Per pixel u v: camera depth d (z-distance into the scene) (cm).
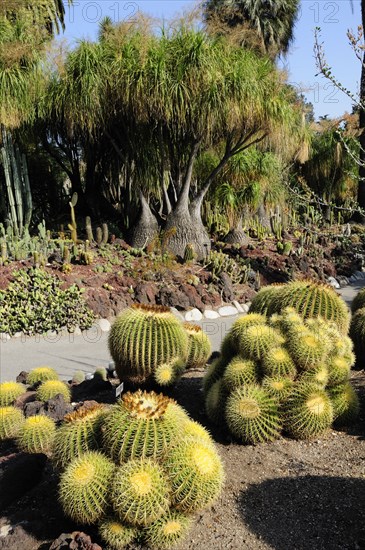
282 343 372
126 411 265
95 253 1023
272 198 1419
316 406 356
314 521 278
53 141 1364
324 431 366
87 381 492
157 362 405
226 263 1053
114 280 910
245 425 348
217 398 376
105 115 1091
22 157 1121
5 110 1019
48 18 1498
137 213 1244
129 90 1014
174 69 1012
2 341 740
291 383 363
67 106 1060
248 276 1051
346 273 1255
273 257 1214
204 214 1369
